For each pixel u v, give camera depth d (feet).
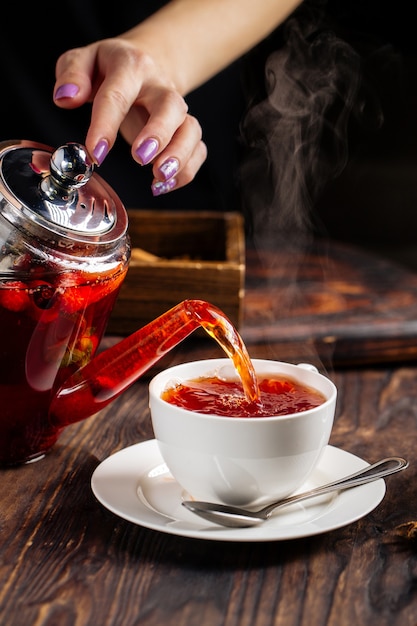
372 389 2.99
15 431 2.39
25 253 2.21
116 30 4.21
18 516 2.22
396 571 2.04
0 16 4.07
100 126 2.52
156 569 2.03
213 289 3.09
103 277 2.31
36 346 2.27
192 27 3.21
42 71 4.21
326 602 1.95
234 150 5.00
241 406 2.20
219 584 1.99
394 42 5.95
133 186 4.52
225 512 2.15
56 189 2.27
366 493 2.19
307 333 3.17
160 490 2.27
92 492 2.33
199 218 3.74
